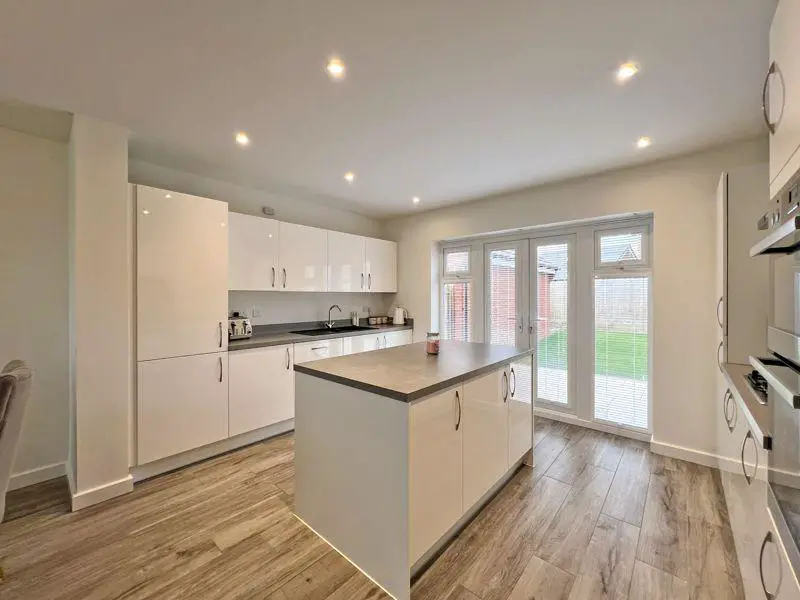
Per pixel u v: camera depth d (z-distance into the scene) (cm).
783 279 130
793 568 84
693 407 272
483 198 397
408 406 151
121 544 184
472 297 438
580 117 218
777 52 116
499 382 225
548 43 154
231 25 144
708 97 195
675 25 143
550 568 168
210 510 214
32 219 249
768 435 107
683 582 159
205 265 278
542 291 381
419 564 165
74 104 204
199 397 274
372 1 131
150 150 269
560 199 342
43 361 253
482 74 177
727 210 222
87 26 143
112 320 228
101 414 223
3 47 155
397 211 461
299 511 205
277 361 326
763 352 212
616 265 332
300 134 242
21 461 244
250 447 308
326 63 169
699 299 268
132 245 244
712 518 203
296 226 370
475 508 208
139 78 180
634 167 297
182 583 160
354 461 173
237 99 200
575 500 223
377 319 490
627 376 326
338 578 164
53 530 195
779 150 115
